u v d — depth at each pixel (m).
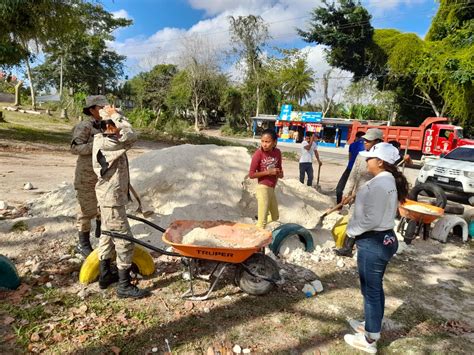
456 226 7.33
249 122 50.22
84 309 3.60
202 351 3.16
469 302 4.51
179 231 4.36
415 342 3.57
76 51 48.84
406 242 6.46
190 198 5.55
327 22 34.03
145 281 4.27
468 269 5.61
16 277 3.90
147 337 3.28
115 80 59.03
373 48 32.38
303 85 50.06
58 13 15.49
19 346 3.04
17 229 5.16
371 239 3.18
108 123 3.67
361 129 24.39
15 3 13.64
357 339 3.38
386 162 3.22
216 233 4.46
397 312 4.14
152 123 32.41
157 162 5.88
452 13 28.00
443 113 29.00
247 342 3.34
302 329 3.61
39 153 13.95
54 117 32.09
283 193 6.27
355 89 46.34
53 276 4.20
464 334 3.78
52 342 3.11
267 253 5.04
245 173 6.03
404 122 35.31
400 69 30.08
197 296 4.00
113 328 3.35
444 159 11.21
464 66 24.61
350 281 4.77
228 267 4.74
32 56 16.67
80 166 4.30
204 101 54.16
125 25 38.50
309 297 4.24
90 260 4.15
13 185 8.28
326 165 20.64
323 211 6.71
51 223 5.40
